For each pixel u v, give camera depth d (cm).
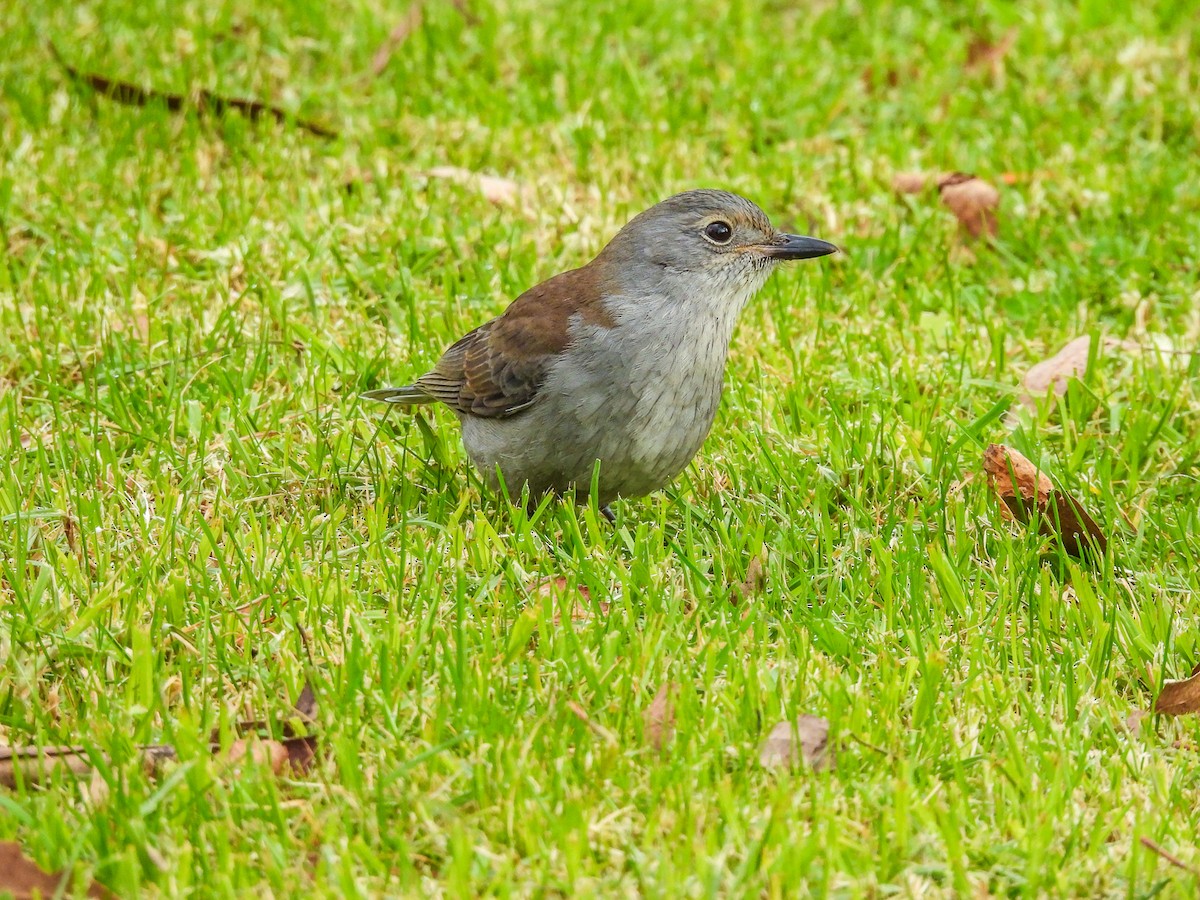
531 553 1013
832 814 771
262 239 1426
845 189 1537
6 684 856
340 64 1741
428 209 1475
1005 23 1870
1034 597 970
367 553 1005
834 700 852
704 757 804
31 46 1706
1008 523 1073
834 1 1959
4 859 700
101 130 1579
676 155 1586
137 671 854
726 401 1227
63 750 804
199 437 1143
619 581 983
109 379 1184
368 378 1248
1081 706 876
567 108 1675
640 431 1034
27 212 1438
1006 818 781
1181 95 1705
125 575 956
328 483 1109
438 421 1219
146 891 723
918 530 1066
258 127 1609
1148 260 1405
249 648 898
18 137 1547
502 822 766
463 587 928
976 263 1451
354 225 1454
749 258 1061
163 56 1728
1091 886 745
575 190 1540
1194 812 800
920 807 777
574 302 1037
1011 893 748
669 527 1094
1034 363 1303
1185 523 1073
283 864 733
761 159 1606
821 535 1047
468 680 866
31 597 924
